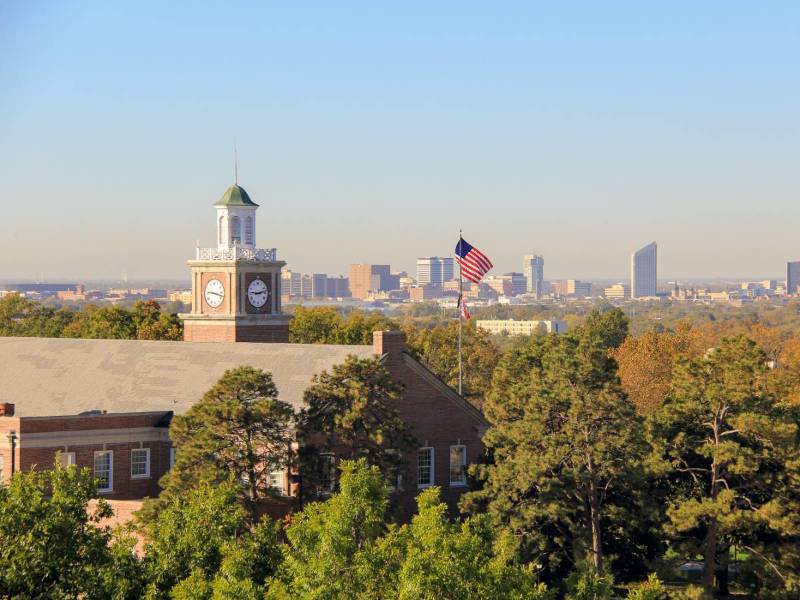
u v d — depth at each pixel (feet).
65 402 421.18
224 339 484.74
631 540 357.82
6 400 431.02
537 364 436.35
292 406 369.50
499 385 435.53
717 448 338.54
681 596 332.39
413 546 210.38
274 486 352.08
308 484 334.03
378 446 339.36
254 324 488.02
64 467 375.86
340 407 336.90
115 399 414.21
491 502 345.92
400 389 346.13
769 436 336.90
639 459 343.05
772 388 366.84
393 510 331.57
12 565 207.51
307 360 402.93
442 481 396.57
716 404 346.95
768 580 338.75
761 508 334.24
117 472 385.70
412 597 196.95
